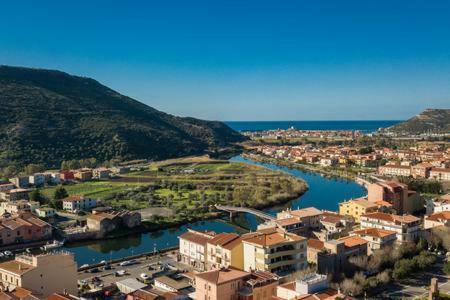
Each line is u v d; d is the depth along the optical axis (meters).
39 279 155.12
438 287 177.50
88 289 173.88
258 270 170.62
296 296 135.75
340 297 134.38
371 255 197.38
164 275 188.50
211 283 147.50
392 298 168.88
